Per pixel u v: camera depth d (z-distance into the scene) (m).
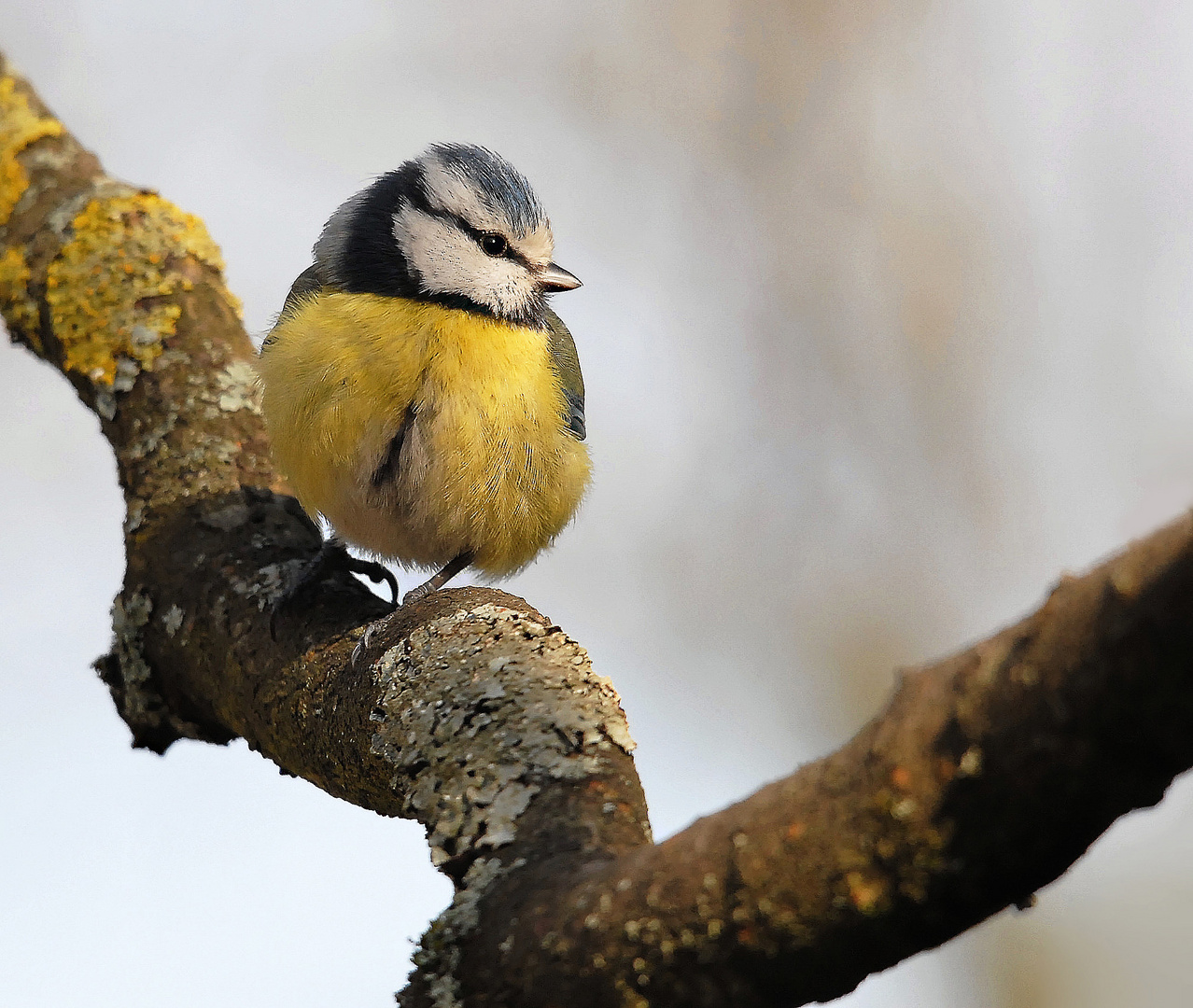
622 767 5.01
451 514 8.19
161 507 7.76
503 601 6.11
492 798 4.91
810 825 3.56
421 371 7.89
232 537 7.48
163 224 8.85
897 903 3.49
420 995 4.26
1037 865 3.38
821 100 15.21
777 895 3.60
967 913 3.48
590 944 3.91
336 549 7.33
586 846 4.50
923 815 3.39
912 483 14.28
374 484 8.01
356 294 8.20
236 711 6.89
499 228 8.56
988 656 3.34
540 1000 4.01
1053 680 3.17
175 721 7.60
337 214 8.78
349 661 6.29
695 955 3.75
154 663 7.48
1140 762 3.14
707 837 3.79
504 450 8.13
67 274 8.55
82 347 8.38
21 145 9.27
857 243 14.90
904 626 13.81
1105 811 3.24
